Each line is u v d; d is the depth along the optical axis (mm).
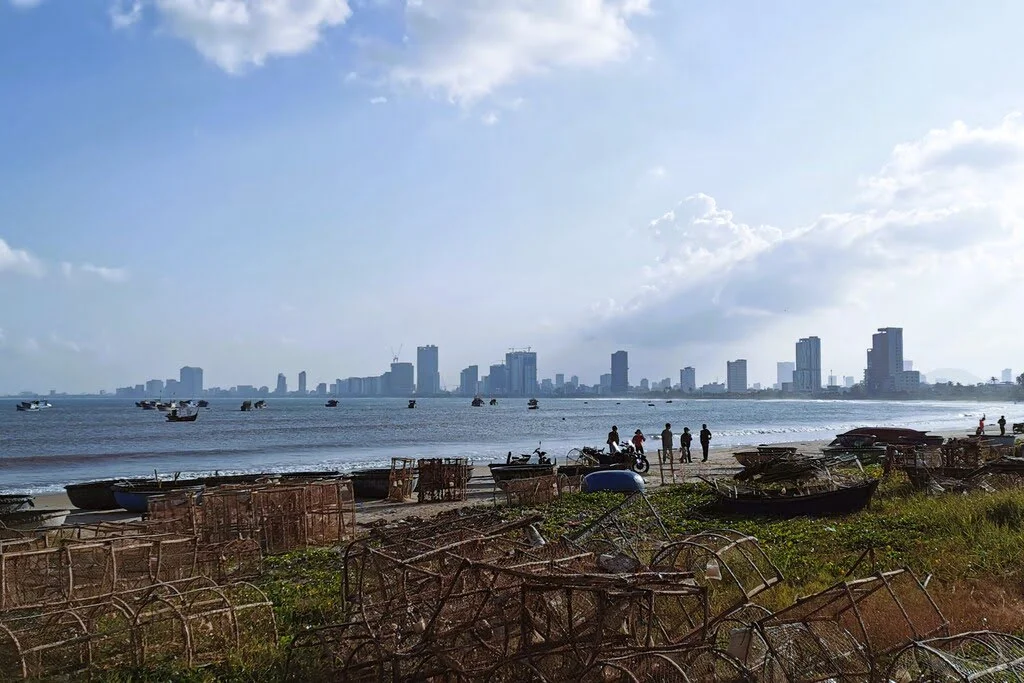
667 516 22047
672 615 9344
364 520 25250
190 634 10445
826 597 9812
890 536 17094
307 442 83750
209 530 18328
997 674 7523
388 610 9109
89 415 178000
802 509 21828
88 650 9844
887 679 7582
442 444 79188
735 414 183250
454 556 8922
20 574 12008
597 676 7676
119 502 32625
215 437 93812
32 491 42656
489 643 8336
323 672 9320
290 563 16906
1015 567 13375
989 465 24844
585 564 9117
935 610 9680
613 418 155250
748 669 7441
